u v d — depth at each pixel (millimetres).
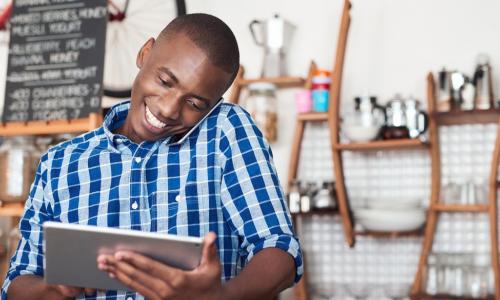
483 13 3574
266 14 3900
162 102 1330
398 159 3670
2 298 1440
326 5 3809
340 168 3537
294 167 3627
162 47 1352
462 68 3582
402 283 3508
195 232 1340
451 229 3570
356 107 3508
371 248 3689
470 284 3289
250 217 1323
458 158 3586
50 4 3537
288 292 3738
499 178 3539
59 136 3404
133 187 1365
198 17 1364
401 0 3688
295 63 3826
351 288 3535
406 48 3664
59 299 1328
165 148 1385
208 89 1337
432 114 3406
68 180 1405
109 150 1406
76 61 3438
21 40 3539
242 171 1347
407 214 3389
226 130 1379
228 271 1355
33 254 1449
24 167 3197
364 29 3725
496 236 3270
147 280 1093
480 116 3383
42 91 3447
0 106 4168
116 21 4098
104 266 1101
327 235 3773
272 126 3621
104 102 4098
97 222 1368
